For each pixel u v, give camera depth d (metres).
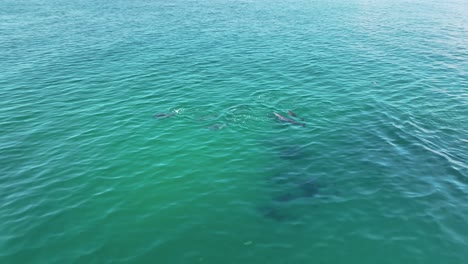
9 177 15.50
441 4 76.62
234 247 11.80
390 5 73.62
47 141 18.58
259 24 50.75
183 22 51.84
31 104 23.25
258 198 14.39
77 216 13.21
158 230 12.56
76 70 30.09
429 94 25.58
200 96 24.70
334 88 26.58
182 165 16.58
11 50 35.62
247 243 11.98
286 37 42.84
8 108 22.58
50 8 63.03
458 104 23.86
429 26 50.88
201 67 31.17
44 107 22.81
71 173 15.86
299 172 16.20
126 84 26.94
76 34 42.91
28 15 55.34
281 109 22.80
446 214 13.43
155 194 14.53
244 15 58.59
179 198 14.31
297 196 14.52
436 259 11.36
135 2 73.88
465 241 12.11
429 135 19.77
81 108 22.67
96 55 34.44
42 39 40.19
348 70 30.78
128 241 12.05
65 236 12.23
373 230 12.60
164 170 16.16
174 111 22.19
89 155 17.30
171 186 15.05
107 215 13.29
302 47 38.28
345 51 36.78
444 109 23.08
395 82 27.94
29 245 11.81
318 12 62.56
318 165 16.75
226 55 34.94
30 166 16.36
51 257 11.34
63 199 14.13
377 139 19.22
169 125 20.42
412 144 18.73
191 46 38.19
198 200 14.20
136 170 16.12
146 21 52.25
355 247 11.82
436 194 14.63
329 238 12.22
